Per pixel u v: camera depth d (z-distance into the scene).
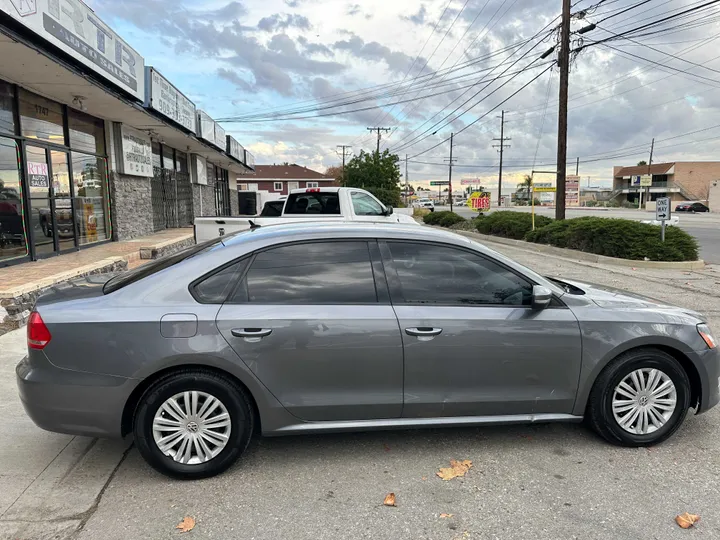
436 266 3.59
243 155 30.61
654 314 3.71
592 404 3.68
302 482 3.28
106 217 13.64
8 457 3.57
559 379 3.58
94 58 9.45
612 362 3.65
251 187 67.56
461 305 3.51
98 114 12.70
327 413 3.38
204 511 2.98
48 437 3.87
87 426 3.19
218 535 2.76
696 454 3.64
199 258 3.44
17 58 7.85
